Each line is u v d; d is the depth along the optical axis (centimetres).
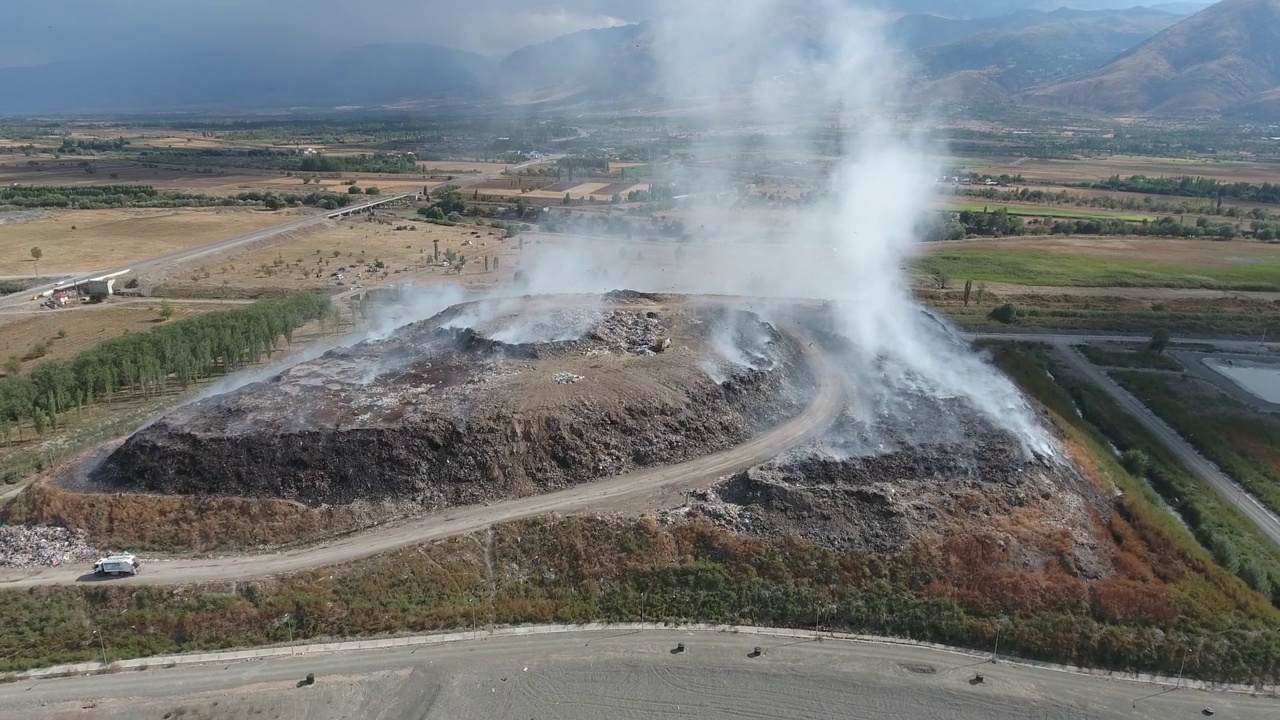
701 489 7588
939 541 6844
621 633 6188
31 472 8481
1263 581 6875
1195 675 5853
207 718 5300
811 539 6900
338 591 6425
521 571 6781
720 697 5541
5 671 5681
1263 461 9375
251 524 7050
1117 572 6719
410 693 5534
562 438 8000
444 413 8031
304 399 8531
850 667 5841
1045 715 5459
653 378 8994
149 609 6228
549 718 5347
